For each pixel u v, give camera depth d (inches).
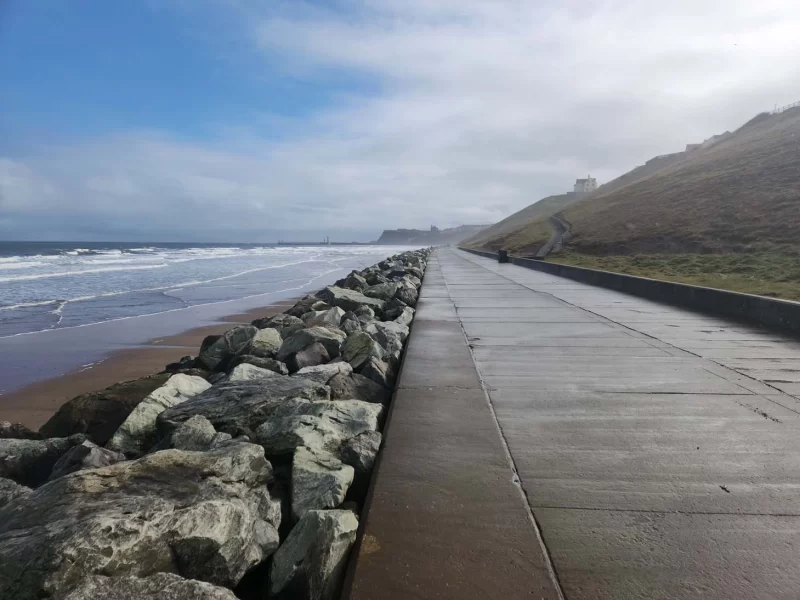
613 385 175.9
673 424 139.0
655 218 1685.5
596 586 74.2
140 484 95.2
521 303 414.0
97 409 199.2
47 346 471.5
